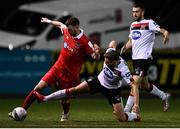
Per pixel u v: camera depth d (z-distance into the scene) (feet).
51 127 96.07
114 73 104.99
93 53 107.55
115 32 198.18
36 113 132.57
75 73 109.91
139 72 112.57
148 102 170.60
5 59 181.98
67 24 107.24
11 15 200.95
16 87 182.50
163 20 203.31
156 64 184.24
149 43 114.11
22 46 196.95
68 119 113.70
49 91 178.60
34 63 182.70
